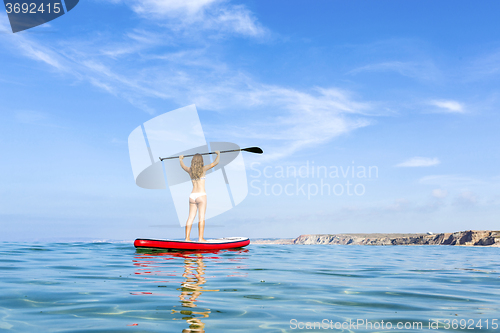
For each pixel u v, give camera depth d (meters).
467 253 12.20
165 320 2.60
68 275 4.69
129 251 8.34
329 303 3.33
